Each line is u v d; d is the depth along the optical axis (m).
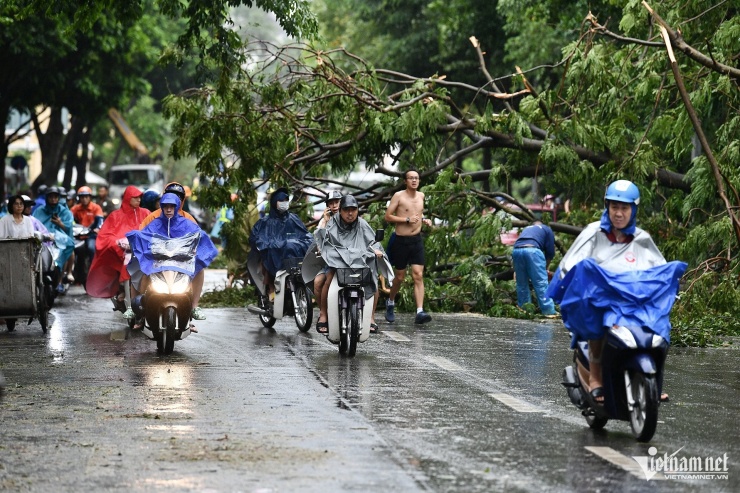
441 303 28.61
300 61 28.19
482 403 14.50
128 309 21.50
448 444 11.82
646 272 12.01
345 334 19.31
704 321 24.28
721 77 25.97
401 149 29.61
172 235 20.39
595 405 12.21
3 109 59.81
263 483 10.05
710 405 14.75
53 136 68.06
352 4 68.31
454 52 60.56
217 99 27.80
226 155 28.88
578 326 12.01
